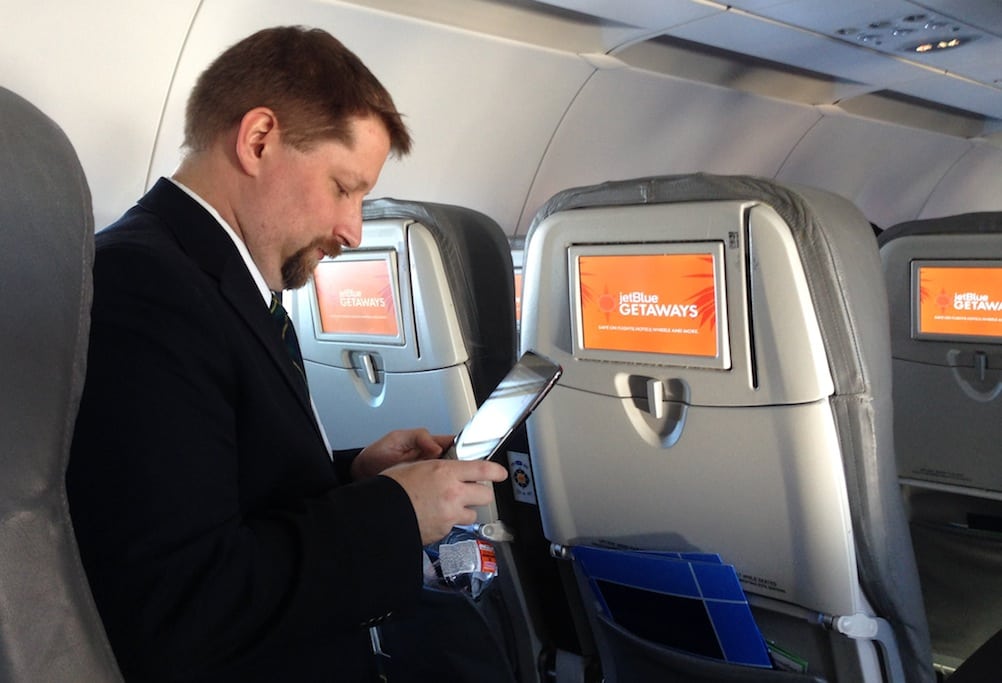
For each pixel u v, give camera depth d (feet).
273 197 3.60
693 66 17.78
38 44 9.18
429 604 6.97
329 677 3.98
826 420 4.63
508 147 15.56
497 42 13.52
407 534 3.49
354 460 4.69
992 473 7.55
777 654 5.59
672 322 5.04
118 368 3.02
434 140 14.19
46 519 2.29
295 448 3.65
